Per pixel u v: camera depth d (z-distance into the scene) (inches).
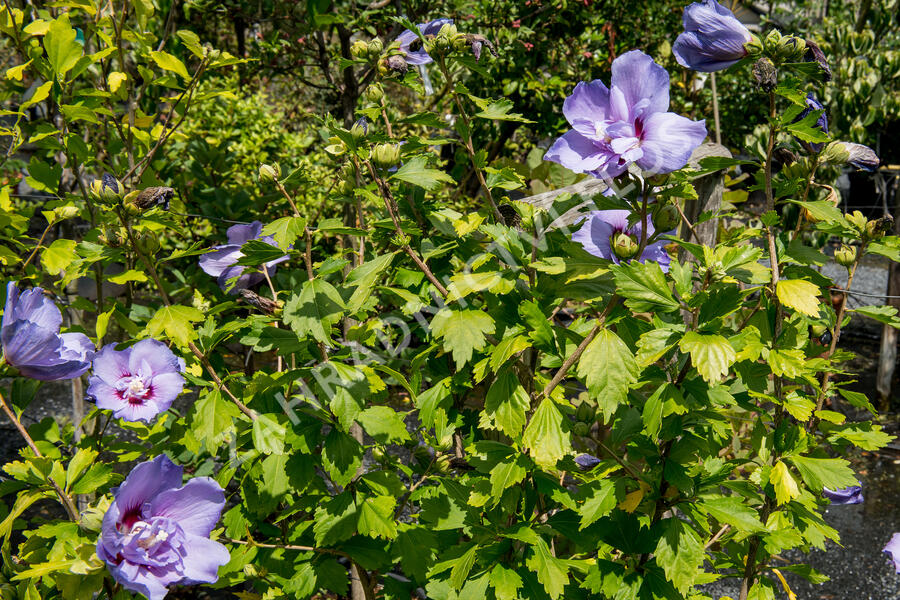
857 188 182.5
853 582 72.4
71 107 45.4
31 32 45.9
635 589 34.4
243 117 97.0
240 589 62.1
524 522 35.0
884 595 70.3
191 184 80.9
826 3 163.0
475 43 35.9
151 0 51.0
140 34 51.1
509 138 122.6
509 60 95.8
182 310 35.1
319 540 36.8
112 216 43.1
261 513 41.0
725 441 45.4
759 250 33.0
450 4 76.2
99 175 64.4
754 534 36.6
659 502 35.6
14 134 49.3
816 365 35.9
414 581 41.6
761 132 88.4
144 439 45.9
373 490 37.8
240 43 88.0
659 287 31.5
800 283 32.9
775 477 34.9
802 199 37.8
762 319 37.1
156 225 46.2
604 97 31.2
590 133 30.9
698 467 37.4
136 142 55.5
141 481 28.6
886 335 118.8
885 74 113.2
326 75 65.7
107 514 27.6
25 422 94.0
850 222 38.8
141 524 28.3
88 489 35.9
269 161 92.3
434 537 38.1
